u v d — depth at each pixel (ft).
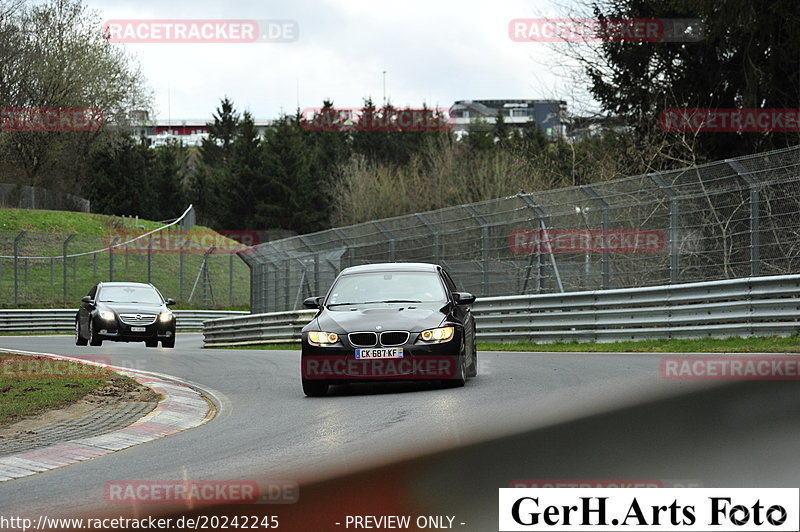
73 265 513.45
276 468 73.56
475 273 231.09
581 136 368.89
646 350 165.48
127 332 246.47
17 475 78.64
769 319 165.48
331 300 128.77
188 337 370.12
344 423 93.91
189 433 97.35
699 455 67.21
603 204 199.41
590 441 74.79
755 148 274.57
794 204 163.43
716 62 290.76
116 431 99.50
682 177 184.65
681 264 183.11
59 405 117.60
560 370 132.36
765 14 255.70
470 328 128.47
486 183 607.37
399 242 257.34
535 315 207.62
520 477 64.34
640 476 62.69
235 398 126.62
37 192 654.12
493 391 111.14
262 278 349.41
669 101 297.94
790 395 91.97
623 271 195.21
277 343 265.95
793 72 266.36
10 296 461.37
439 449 75.56
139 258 559.38
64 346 255.09
